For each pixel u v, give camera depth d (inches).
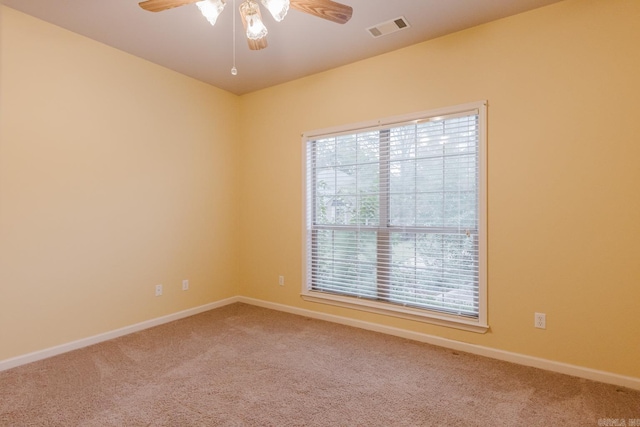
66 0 92.6
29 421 72.3
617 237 87.3
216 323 136.0
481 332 106.0
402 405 78.9
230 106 164.1
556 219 94.7
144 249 129.9
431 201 116.0
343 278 136.6
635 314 85.4
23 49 98.9
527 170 98.5
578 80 91.5
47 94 103.8
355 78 131.3
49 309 104.5
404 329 121.1
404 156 121.2
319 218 143.5
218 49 121.0
